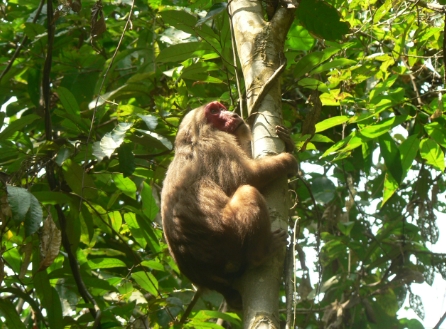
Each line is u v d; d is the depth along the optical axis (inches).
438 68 308.3
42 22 309.9
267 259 178.1
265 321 161.2
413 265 323.3
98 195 265.1
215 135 217.5
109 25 316.2
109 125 293.0
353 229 337.4
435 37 269.3
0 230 212.7
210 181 203.9
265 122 194.7
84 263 263.7
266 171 189.3
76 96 311.7
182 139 224.7
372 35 272.7
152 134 240.5
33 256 232.5
